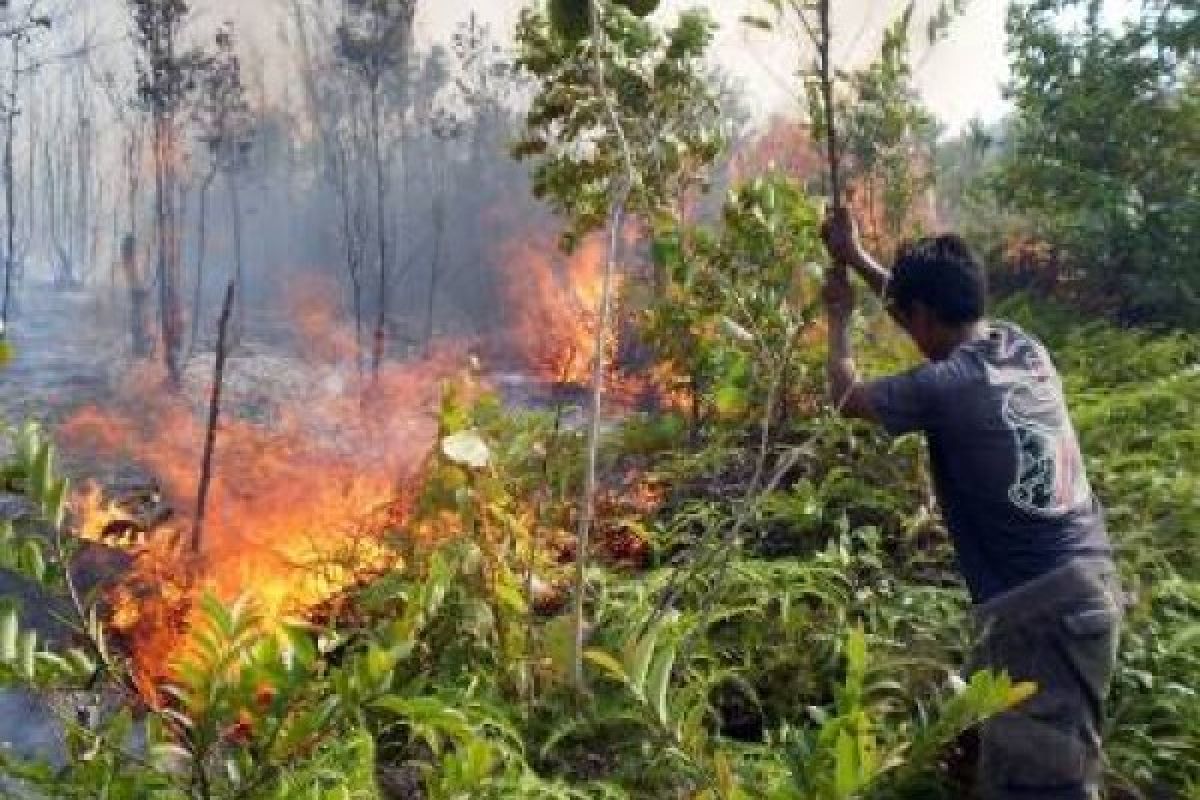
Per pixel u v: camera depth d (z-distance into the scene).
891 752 2.62
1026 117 9.87
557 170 4.72
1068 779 3.00
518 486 4.07
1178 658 3.79
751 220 4.34
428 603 3.05
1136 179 9.17
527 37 4.63
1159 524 4.61
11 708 3.57
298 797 2.62
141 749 3.02
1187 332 8.31
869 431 5.28
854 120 5.81
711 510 4.78
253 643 2.70
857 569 4.49
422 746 3.48
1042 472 3.06
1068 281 9.52
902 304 3.36
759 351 4.17
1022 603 3.02
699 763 2.79
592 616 3.96
